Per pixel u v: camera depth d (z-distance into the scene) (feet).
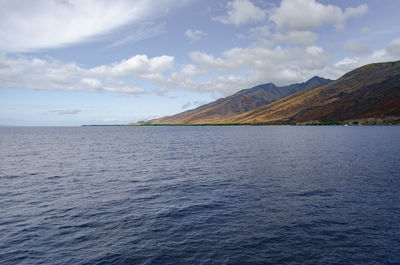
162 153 172.65
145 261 38.06
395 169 101.81
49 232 48.32
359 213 55.52
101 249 41.83
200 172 103.45
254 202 64.08
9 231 48.75
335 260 37.88
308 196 68.13
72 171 108.88
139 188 79.25
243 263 37.22
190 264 37.11
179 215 55.98
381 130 400.06
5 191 76.69
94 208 61.26
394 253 39.63
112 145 246.06
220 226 49.90
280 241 43.55
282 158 137.59
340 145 197.88
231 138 318.04
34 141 314.55
